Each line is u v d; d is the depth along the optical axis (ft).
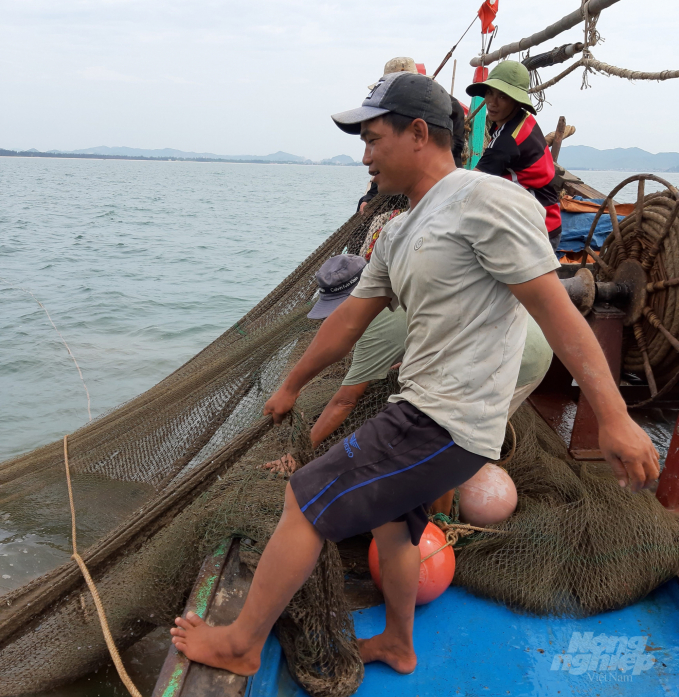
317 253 15.19
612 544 8.85
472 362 5.77
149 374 27.50
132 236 86.38
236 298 45.03
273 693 7.22
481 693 7.31
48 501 11.68
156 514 7.84
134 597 7.91
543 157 13.41
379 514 6.01
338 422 9.30
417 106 5.86
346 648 7.16
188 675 6.38
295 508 6.08
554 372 15.14
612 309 13.08
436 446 5.89
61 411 22.84
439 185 5.88
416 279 5.89
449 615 8.54
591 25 17.63
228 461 7.92
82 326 35.88
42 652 8.12
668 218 12.12
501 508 9.57
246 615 6.27
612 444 4.86
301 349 11.70
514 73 12.91
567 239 21.06
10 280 50.16
